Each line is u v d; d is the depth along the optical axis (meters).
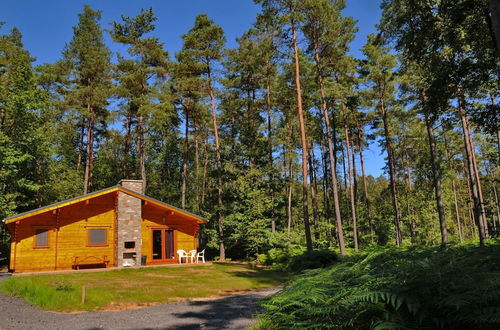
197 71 28.62
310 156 38.72
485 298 3.39
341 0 23.58
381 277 4.65
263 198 29.27
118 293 12.29
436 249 6.31
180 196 43.19
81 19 34.25
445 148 35.78
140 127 32.88
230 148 33.22
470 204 46.72
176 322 8.42
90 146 35.56
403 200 41.78
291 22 22.28
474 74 12.54
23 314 9.26
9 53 28.59
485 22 11.23
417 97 22.73
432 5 11.86
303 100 30.70
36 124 26.42
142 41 30.38
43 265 19.94
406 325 3.71
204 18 28.22
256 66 31.70
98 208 21.84
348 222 44.50
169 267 20.92
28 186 25.30
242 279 16.98
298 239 30.45
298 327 4.45
